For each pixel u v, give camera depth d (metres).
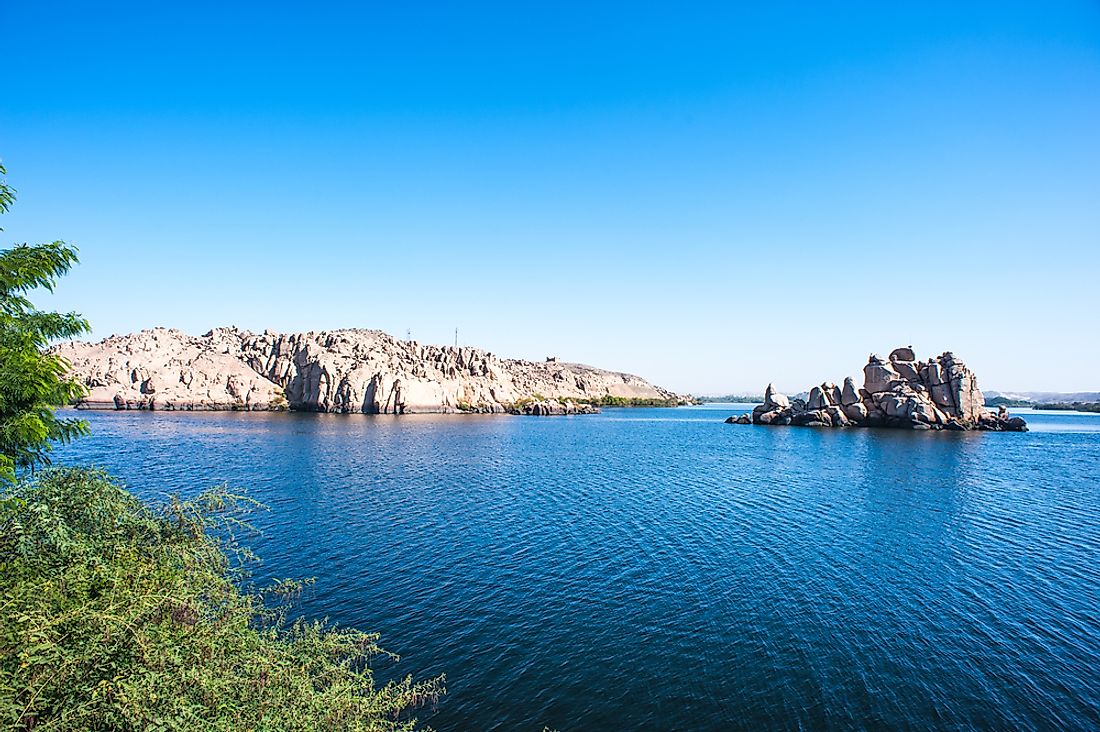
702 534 36.22
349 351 191.88
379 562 29.75
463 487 52.59
